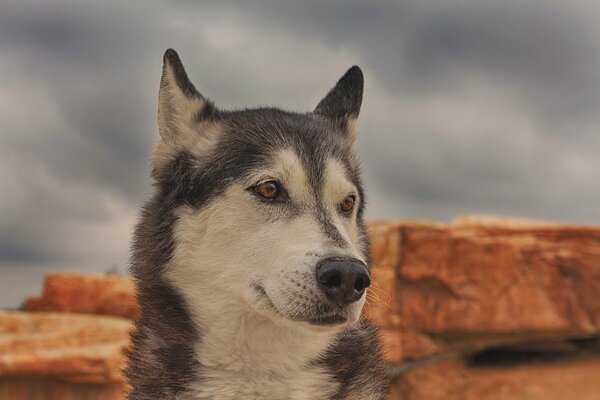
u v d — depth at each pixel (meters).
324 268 1.09
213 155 1.18
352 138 1.30
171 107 1.22
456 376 4.06
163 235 1.17
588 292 4.01
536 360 4.34
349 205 1.19
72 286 4.93
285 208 1.15
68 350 3.87
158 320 1.16
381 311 3.99
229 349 1.13
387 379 1.22
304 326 1.11
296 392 1.13
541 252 4.07
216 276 1.14
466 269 4.03
